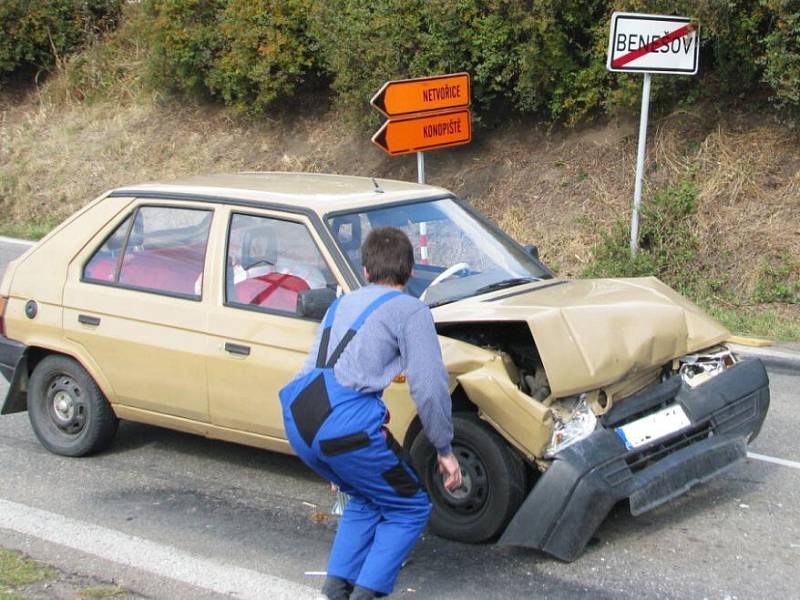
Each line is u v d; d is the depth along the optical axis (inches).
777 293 427.5
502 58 530.3
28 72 881.5
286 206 229.8
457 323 202.2
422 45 548.4
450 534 202.5
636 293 222.5
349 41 580.7
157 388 243.3
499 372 192.4
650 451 199.0
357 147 641.6
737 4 462.6
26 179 751.1
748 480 238.5
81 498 235.3
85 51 869.8
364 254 170.1
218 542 208.1
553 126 557.0
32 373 269.3
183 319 237.0
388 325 159.9
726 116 501.4
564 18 514.9
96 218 263.6
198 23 709.3
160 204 252.5
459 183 564.4
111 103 815.7
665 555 196.9
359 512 167.5
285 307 223.6
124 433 287.6
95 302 253.6
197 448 272.8
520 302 210.8
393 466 159.8
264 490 239.9
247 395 226.8
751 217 459.8
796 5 434.0
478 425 195.6
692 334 218.1
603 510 185.9
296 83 689.6
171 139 741.9
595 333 195.5
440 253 233.3
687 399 207.8
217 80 695.7
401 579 188.1
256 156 689.6
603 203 504.7
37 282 265.7
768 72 450.3
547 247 500.4
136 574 191.6
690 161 492.7
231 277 234.7
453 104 407.5
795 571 189.2
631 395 207.0
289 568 194.5
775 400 309.9
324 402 157.8
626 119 531.8
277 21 653.9
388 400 205.5
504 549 200.8
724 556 196.1
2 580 185.9
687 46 416.8
